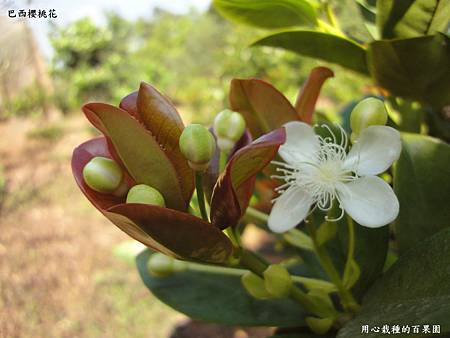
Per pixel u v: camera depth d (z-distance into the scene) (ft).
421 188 0.31
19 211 1.98
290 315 0.35
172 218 0.23
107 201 0.26
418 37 0.29
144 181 0.25
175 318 1.30
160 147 0.24
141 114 0.25
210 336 1.22
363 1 0.37
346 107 0.50
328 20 0.38
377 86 0.37
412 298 0.26
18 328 1.27
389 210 0.26
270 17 0.38
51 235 1.77
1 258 1.62
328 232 0.29
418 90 0.33
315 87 0.32
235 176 0.25
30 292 1.41
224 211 0.25
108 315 1.33
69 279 1.50
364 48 0.34
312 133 0.30
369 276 0.32
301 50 0.36
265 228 0.36
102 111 0.23
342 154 0.29
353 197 0.27
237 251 0.27
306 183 0.28
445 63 0.31
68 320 1.31
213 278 0.39
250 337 1.21
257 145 0.23
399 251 0.32
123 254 0.53
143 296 1.40
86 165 0.25
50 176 2.32
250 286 0.30
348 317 0.31
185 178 0.26
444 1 0.29
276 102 0.30
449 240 0.27
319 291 0.31
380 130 0.27
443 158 0.31
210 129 0.31
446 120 0.44
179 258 0.26
